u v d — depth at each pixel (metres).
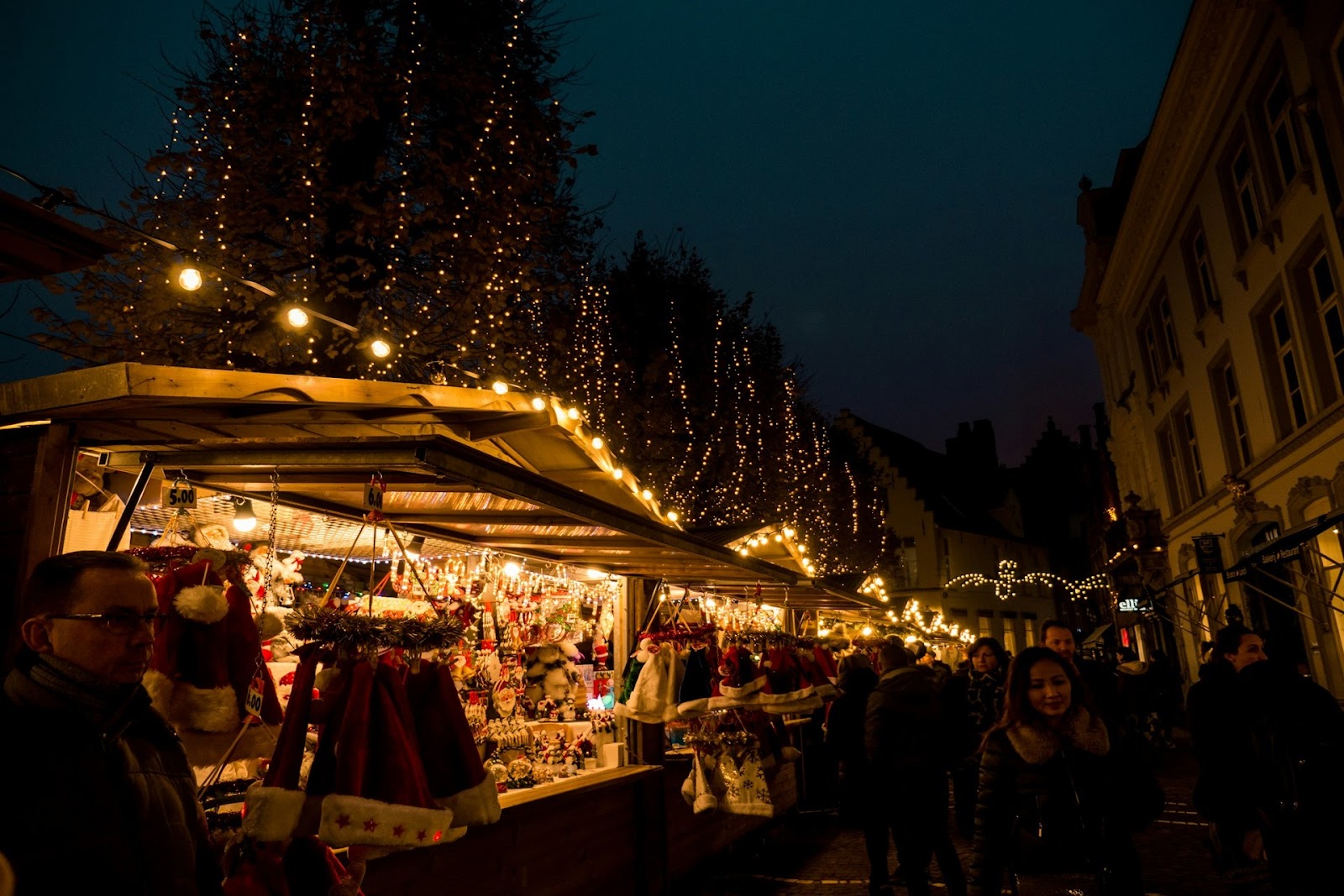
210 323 9.38
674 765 7.19
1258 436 13.41
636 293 17.33
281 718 3.43
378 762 3.24
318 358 9.38
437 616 4.12
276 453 3.62
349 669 3.38
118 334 8.81
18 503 3.22
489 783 3.61
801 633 12.25
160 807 1.94
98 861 1.76
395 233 9.78
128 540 3.86
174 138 9.66
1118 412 23.50
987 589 43.56
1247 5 11.74
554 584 7.19
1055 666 3.39
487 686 5.43
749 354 19.69
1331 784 4.45
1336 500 10.73
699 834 7.44
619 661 6.95
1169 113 15.18
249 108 9.69
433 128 10.52
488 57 10.73
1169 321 18.44
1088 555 45.22
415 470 3.57
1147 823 3.29
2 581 3.14
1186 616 14.84
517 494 3.93
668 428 15.80
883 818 6.08
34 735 1.80
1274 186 12.06
